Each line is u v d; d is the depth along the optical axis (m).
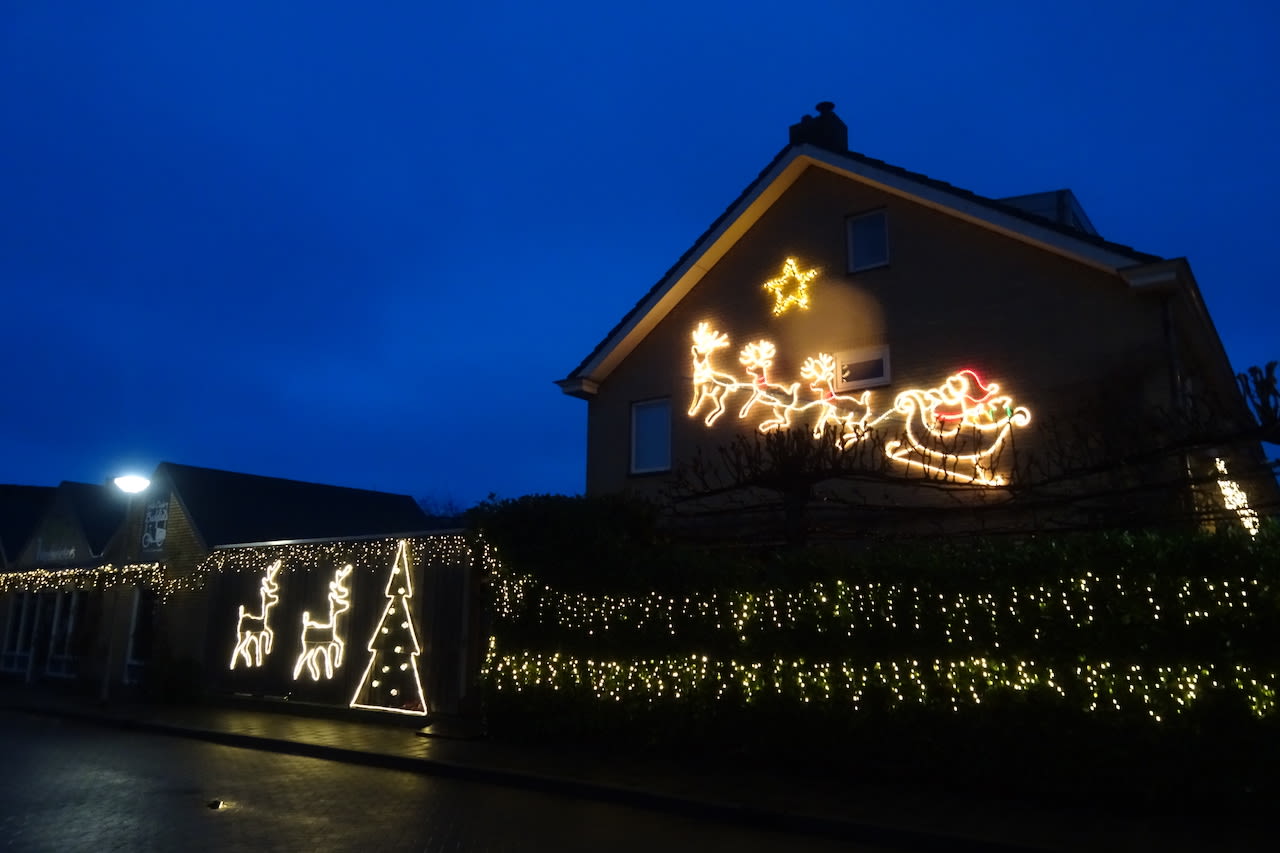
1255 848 7.23
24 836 8.02
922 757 9.45
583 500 13.27
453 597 14.54
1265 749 7.83
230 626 18.38
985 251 14.25
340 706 15.83
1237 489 14.28
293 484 25.41
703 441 16.41
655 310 17.23
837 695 10.04
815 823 8.32
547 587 12.77
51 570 25.52
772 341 16.05
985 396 13.75
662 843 7.98
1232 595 8.06
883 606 9.82
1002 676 9.06
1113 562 8.64
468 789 10.38
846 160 15.36
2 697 20.69
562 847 7.80
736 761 10.83
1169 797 8.20
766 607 10.66
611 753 11.69
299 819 8.77
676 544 13.65
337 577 16.47
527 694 12.70
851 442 14.68
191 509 21.50
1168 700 8.23
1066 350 13.26
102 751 13.27
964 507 12.62
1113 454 11.56
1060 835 7.64
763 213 16.64
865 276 15.30
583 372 17.75
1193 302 13.09
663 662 11.49
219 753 13.10
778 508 12.76
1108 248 12.90
